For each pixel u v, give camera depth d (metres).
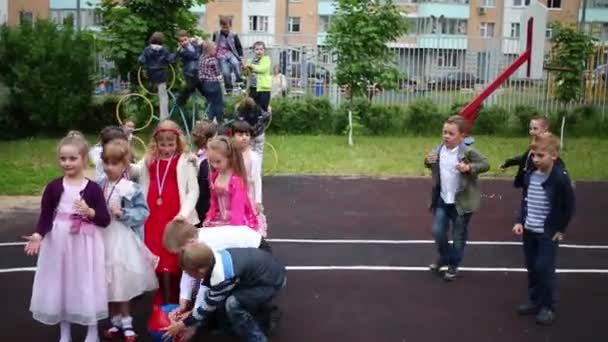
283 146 15.38
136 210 5.22
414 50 18.69
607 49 18.50
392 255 7.80
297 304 6.24
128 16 15.60
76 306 4.95
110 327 5.60
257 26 43.03
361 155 14.54
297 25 43.34
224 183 5.48
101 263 5.04
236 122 6.06
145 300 6.20
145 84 15.85
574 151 15.55
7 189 10.87
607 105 18.50
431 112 17.95
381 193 11.18
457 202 6.73
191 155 5.86
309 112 17.67
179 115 13.78
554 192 5.60
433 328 5.76
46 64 15.80
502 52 18.66
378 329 5.72
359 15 17.48
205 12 42.50
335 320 5.89
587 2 42.97
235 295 4.85
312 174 12.62
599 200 11.03
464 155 6.63
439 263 7.14
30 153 13.88
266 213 9.72
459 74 18.83
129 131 6.98
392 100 18.66
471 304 6.31
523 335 5.64
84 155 5.08
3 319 5.80
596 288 6.82
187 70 13.11
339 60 17.69
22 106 15.78
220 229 5.17
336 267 7.33
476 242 8.42
